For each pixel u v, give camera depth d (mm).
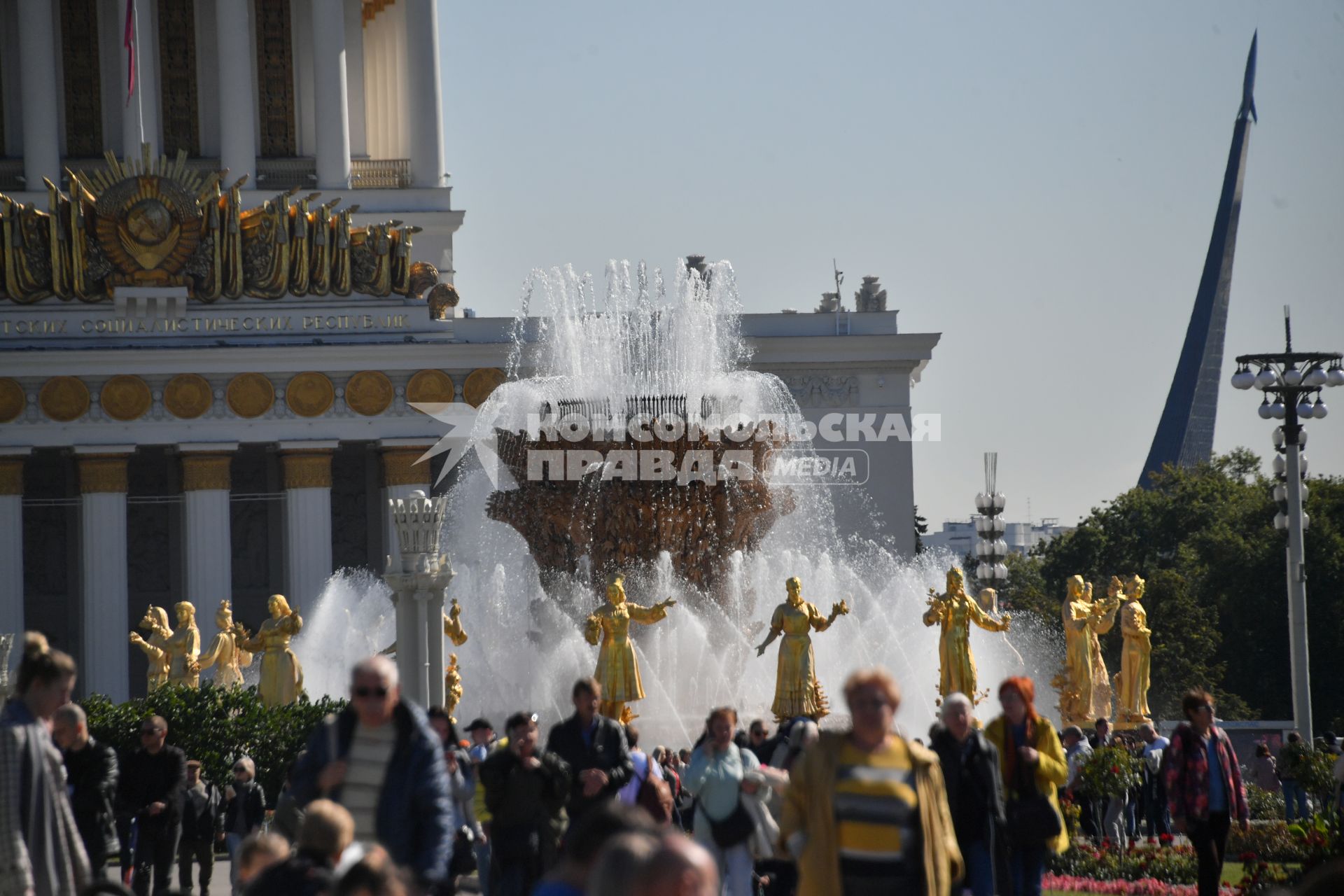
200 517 81500
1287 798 35156
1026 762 16531
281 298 82812
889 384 87688
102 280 81000
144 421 81188
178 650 47312
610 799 16766
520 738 16594
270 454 91125
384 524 83500
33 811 13758
